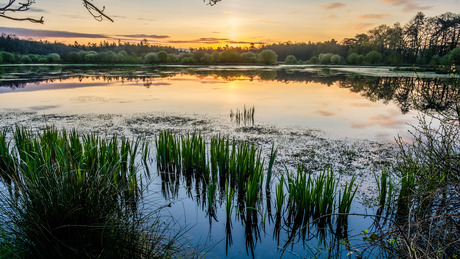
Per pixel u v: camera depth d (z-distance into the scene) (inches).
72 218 131.3
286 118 534.0
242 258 185.5
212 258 183.5
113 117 532.4
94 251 129.9
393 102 705.6
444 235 113.3
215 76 1494.8
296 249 195.2
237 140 401.1
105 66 2485.2
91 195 141.3
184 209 245.1
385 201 233.9
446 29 2117.4
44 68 2111.2
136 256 136.6
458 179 156.0
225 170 292.7
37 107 618.8
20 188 142.9
